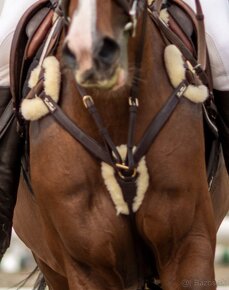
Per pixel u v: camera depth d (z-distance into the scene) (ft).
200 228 31.24
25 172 34.27
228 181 36.60
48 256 35.65
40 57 33.04
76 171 30.73
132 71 29.81
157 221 30.73
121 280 31.73
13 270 66.74
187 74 31.58
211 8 34.42
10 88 34.47
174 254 31.17
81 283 31.48
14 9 35.35
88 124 30.73
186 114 31.22
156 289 33.22
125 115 30.50
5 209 35.19
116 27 27.94
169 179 30.66
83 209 30.78
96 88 28.09
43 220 32.19
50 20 33.71
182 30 33.35
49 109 31.35
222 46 33.99
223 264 66.74
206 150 33.73
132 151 30.53
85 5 27.40
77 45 27.04
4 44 35.01
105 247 30.78
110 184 30.58
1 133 34.78
